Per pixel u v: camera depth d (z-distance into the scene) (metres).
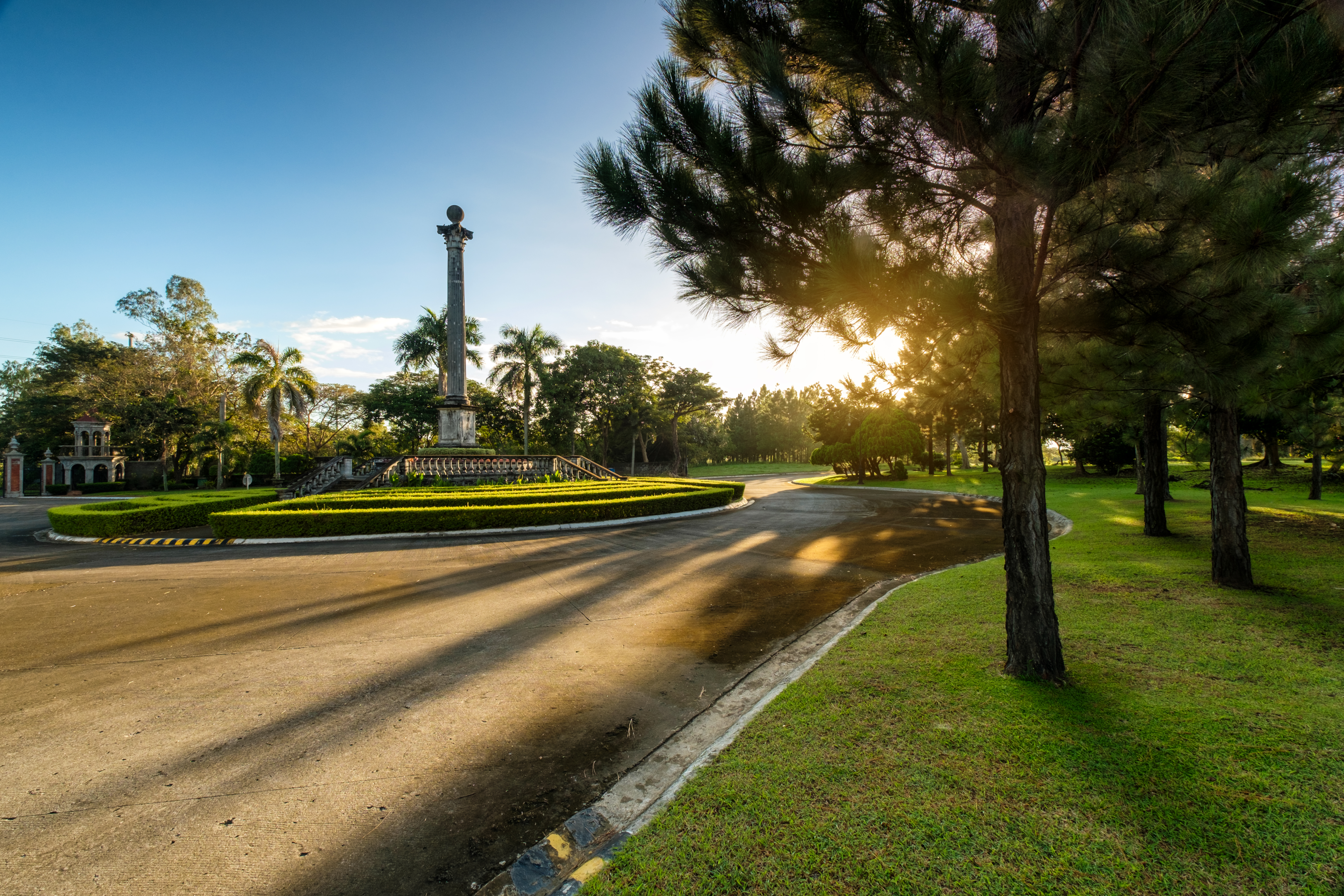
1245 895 2.14
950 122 3.44
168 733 3.83
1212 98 3.20
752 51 3.94
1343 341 4.70
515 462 24.33
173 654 5.37
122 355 39.59
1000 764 3.09
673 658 5.28
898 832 2.56
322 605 7.11
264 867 2.55
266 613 6.76
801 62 3.95
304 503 14.50
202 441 35.53
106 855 2.62
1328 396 10.98
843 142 3.71
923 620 5.87
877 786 2.92
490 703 4.32
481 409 44.09
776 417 81.75
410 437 43.81
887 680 4.30
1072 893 2.18
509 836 2.79
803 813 2.72
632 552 10.87
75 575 8.93
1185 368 5.84
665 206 4.12
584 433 49.78
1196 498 17.81
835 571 9.09
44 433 40.06
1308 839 2.43
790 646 5.59
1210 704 3.73
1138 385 7.70
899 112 3.56
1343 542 9.34
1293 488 18.73
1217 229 3.37
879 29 3.20
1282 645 4.83
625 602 7.25
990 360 6.69
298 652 5.42
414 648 5.54
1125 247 4.02
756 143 3.81
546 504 14.86
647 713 4.15
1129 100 3.03
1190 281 4.04
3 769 3.37
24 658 5.25
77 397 40.31
